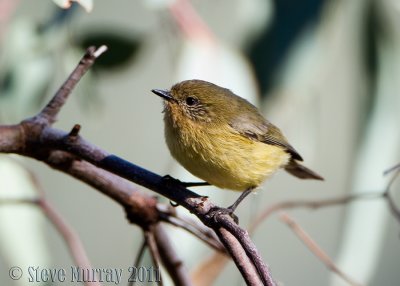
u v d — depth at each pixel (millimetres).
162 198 10562
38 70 10633
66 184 14500
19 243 10094
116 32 10805
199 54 10289
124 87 14539
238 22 10031
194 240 9922
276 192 15703
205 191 10758
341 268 9789
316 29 9766
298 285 16000
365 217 9992
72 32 10641
